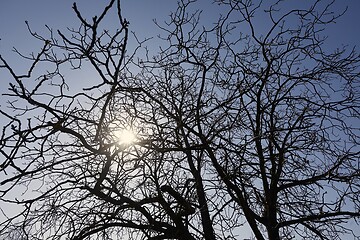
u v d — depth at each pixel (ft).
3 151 10.46
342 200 23.06
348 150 23.81
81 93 12.36
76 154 16.66
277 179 24.25
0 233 16.31
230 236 20.89
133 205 20.36
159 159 18.06
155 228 22.04
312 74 24.97
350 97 23.94
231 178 19.81
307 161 22.59
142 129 17.37
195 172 22.54
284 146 23.81
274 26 23.98
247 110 22.26
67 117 12.33
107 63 10.83
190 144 21.76
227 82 22.82
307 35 24.07
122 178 17.29
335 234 24.63
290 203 24.17
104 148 13.60
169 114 20.06
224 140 18.16
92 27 9.25
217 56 22.35
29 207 15.87
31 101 11.02
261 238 23.13
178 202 21.39
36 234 19.33
